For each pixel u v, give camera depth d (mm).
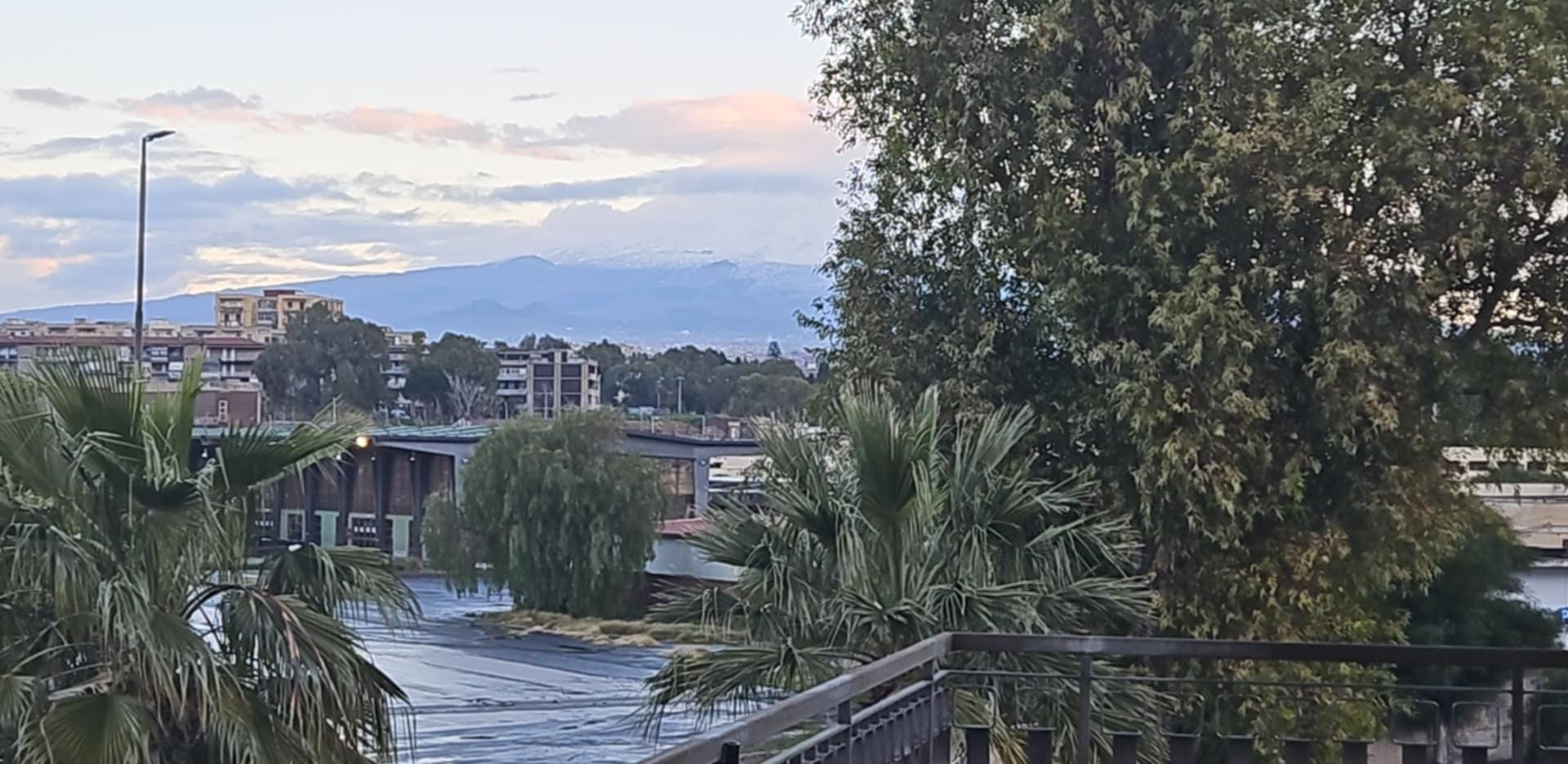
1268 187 10984
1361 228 11031
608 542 34719
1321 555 11180
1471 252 10703
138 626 7316
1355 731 11117
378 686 8266
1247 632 11383
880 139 12742
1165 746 8484
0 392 7688
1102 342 11352
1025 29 11414
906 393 12195
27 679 7172
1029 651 5293
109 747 6957
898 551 8445
